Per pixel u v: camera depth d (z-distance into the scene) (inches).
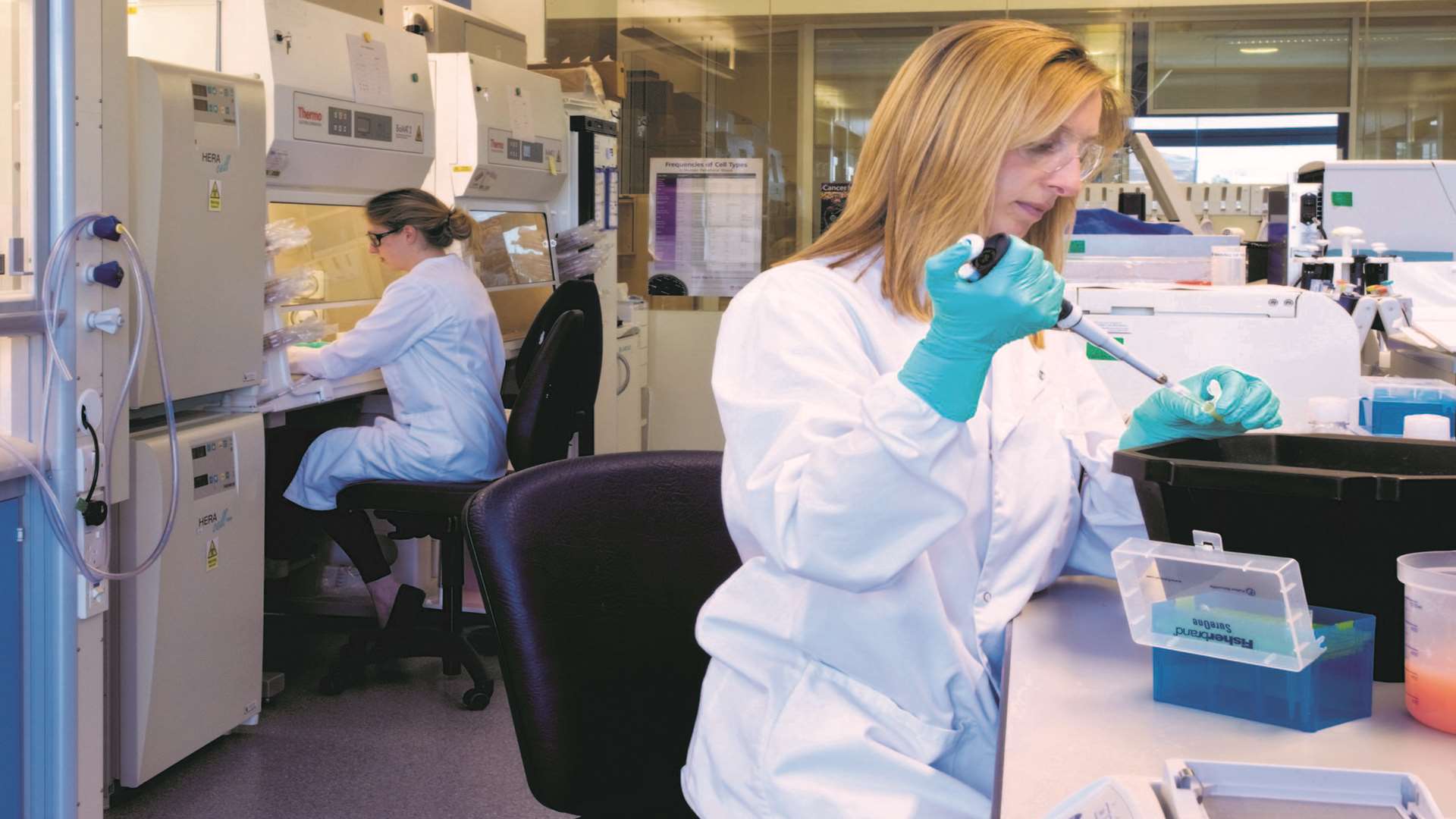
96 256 76.4
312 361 120.0
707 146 245.6
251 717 107.1
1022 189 38.9
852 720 37.7
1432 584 31.9
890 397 31.4
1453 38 230.8
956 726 39.3
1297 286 121.1
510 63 185.2
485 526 48.0
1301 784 24.8
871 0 240.4
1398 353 106.3
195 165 96.1
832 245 41.1
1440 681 32.1
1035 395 43.8
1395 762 30.1
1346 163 132.9
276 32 115.3
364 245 144.6
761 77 244.1
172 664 95.2
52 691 74.5
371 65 130.2
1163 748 31.1
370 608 138.3
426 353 125.3
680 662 50.8
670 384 243.0
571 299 127.0
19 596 72.8
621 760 49.4
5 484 70.9
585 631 48.9
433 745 106.7
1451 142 234.4
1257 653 32.5
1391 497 34.1
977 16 239.3
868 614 38.0
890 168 39.9
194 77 96.3
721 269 243.1
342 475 123.6
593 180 181.3
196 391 98.3
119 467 84.9
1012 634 40.4
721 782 39.1
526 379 117.0
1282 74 236.4
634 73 245.0
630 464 51.3
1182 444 41.6
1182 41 237.6
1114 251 127.4
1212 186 241.6
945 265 29.7
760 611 39.9
